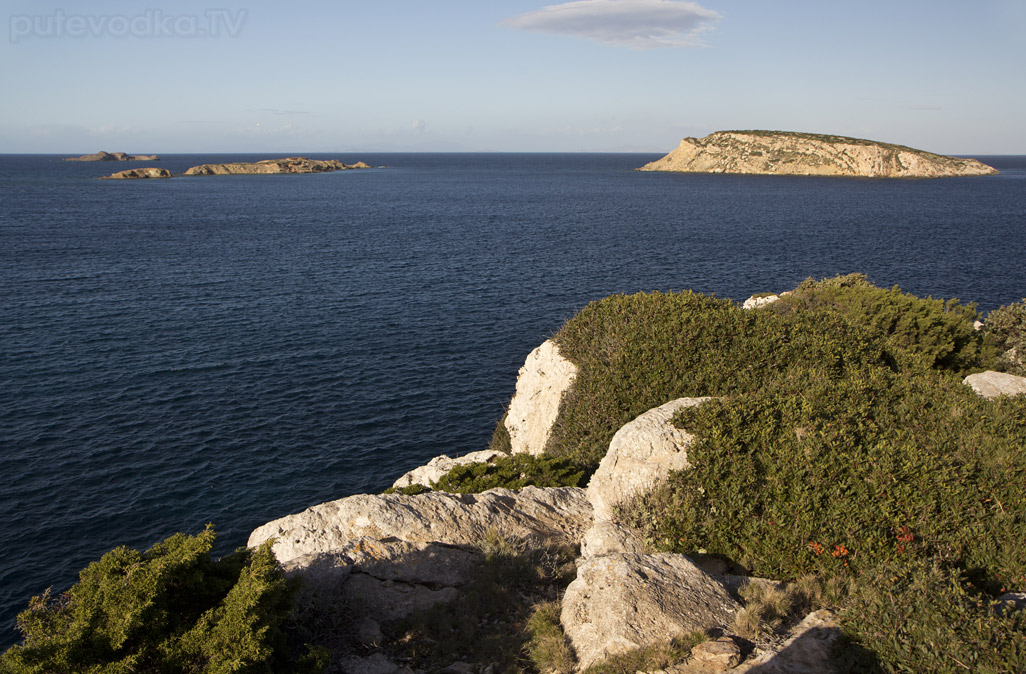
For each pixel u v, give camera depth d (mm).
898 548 8109
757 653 6492
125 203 133875
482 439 29234
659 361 15711
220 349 39000
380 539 9109
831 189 187875
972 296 53625
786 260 70875
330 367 36781
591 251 76438
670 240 85938
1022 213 121750
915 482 8852
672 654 6332
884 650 6137
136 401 31484
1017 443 9797
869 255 74062
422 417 31156
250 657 5625
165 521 22734
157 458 26516
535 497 11133
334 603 7445
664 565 7840
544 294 54438
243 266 64500
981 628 6066
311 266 65250
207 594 6535
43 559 20625
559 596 8281
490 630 7492
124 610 5840
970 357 20359
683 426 10898
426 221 107688
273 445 27969
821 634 6707
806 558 8398
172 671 5738
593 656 6539
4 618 18219
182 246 76438
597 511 10938
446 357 39000
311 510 9906
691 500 9586
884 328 20422
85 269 60500
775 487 9234
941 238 87812
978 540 8172
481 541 9172
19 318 43562
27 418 29250
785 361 15289
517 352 40156
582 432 15773
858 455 9289
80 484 24531
